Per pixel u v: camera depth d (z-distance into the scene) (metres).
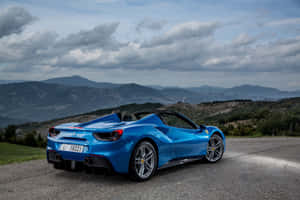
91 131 4.28
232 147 9.90
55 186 4.17
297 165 6.02
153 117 4.95
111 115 5.18
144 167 4.62
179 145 5.18
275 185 4.28
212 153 6.19
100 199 3.55
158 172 5.20
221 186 4.21
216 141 6.39
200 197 3.65
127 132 4.28
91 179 4.61
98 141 4.18
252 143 11.88
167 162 5.00
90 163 4.19
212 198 3.62
